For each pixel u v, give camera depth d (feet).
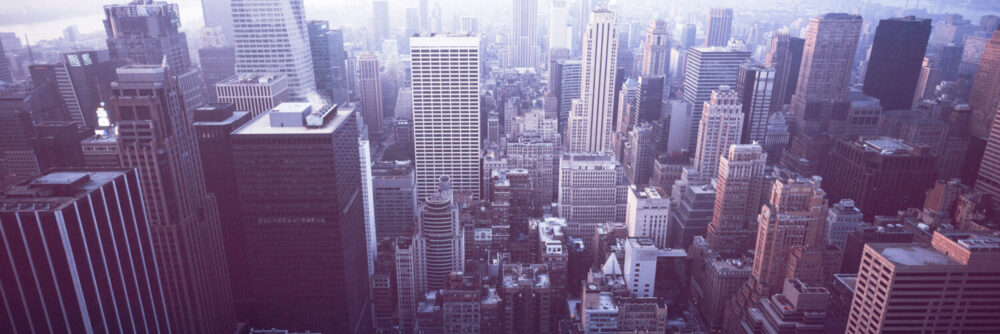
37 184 487.20
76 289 473.67
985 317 567.59
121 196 536.42
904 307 568.41
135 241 566.36
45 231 449.89
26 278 460.55
